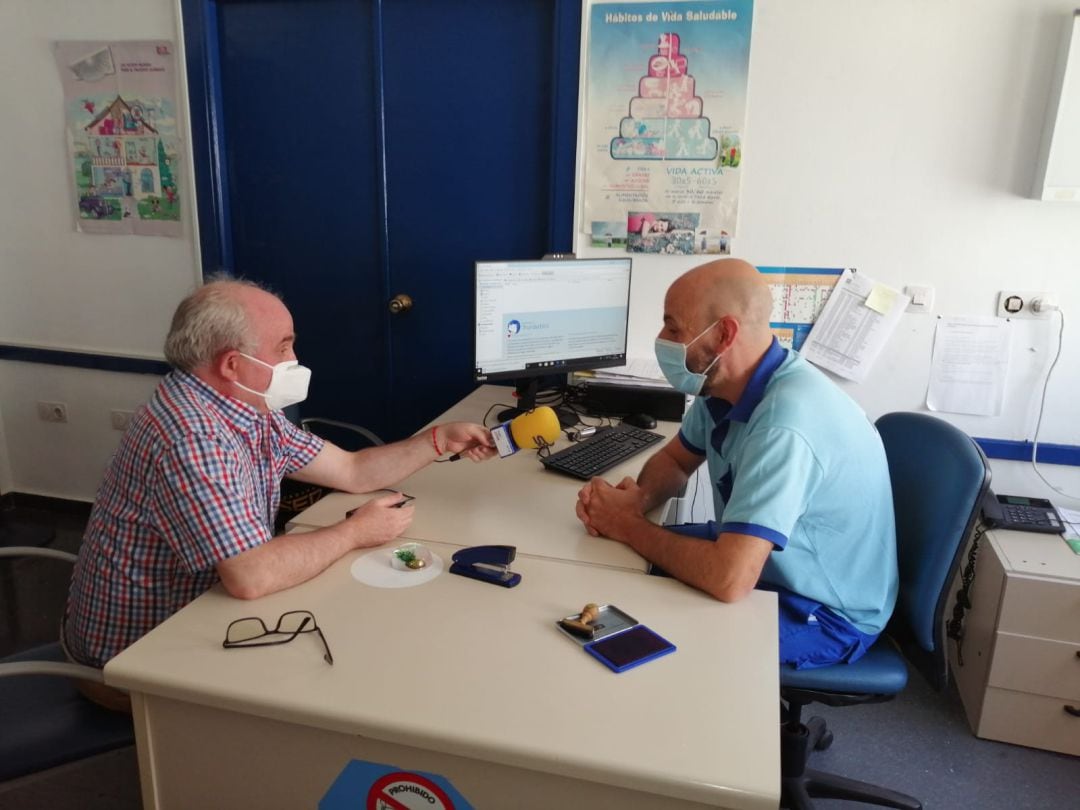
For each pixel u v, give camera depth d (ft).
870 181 7.82
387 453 5.80
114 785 6.23
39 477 11.15
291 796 3.52
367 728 3.19
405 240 9.25
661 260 8.45
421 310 9.42
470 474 6.16
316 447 5.47
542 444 5.88
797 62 7.70
